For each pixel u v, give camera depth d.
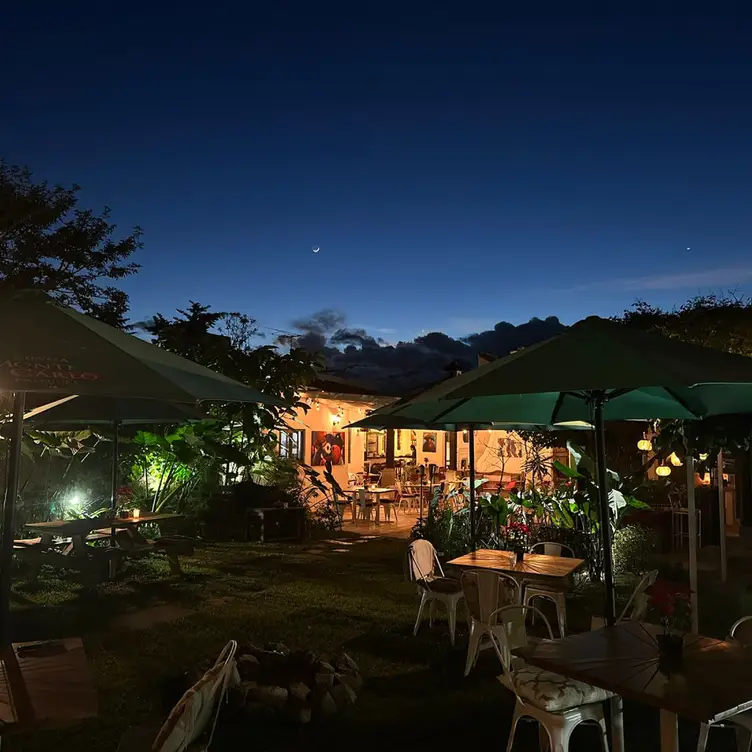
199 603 7.32
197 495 11.86
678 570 9.09
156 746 2.63
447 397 3.59
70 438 9.69
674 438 6.35
